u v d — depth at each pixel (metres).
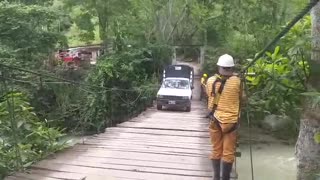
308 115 3.97
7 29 20.19
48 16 21.75
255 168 10.18
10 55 18.20
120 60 22.36
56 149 7.60
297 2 20.27
